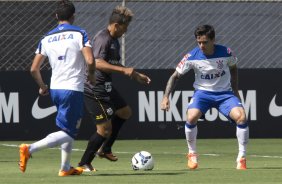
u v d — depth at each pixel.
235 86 31.09
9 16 45.16
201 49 29.66
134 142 44.00
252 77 45.09
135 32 45.69
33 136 44.59
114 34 29.17
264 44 46.16
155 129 44.97
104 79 29.44
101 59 28.75
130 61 45.69
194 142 29.86
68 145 25.97
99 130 29.17
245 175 26.45
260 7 46.06
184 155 37.69
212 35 29.55
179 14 45.69
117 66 28.48
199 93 30.19
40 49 26.22
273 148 40.97
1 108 44.41
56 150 40.66
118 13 29.06
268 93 45.16
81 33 25.73
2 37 45.19
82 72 25.91
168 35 45.75
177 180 24.77
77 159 36.19
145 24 45.72
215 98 30.05
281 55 46.19
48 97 44.56
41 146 25.47
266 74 45.19
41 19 45.25
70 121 25.72
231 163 33.28
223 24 46.00
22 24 45.19
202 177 25.75
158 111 44.88
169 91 30.22
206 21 46.00
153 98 44.84
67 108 25.61
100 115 29.39
